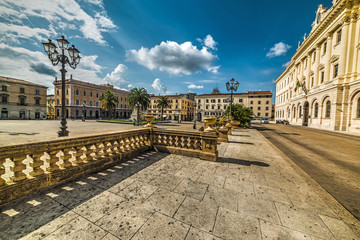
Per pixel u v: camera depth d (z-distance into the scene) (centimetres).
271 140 1047
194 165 430
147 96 3419
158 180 327
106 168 393
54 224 188
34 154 258
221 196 267
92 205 230
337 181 370
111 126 1964
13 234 170
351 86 1631
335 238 179
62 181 297
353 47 1639
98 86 5372
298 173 388
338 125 1747
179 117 5988
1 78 4041
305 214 223
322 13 2361
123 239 169
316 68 2311
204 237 175
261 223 201
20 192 237
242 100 5353
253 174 376
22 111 4331
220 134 844
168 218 206
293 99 3200
